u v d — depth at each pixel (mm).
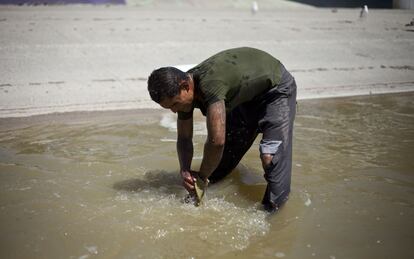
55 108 6719
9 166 4578
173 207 3799
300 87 8289
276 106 3682
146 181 4332
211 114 3291
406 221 3607
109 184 4234
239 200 4008
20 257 3033
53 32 11148
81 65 8758
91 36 10930
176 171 4594
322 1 26094
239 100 3525
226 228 3473
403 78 9141
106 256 3080
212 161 3518
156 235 3352
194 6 21906
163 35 11516
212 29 12742
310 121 6367
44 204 3768
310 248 3223
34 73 8172
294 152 5117
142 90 7723
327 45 11508
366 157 4984
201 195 3740
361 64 10039
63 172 4477
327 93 7988
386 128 6051
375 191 4145
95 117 6445
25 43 9961
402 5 22078
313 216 3674
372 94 8016
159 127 6062
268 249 3211
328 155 5039
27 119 6242
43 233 3322
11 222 3457
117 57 9352
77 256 3070
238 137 4059
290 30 13258
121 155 5000
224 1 23391
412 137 5676
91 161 4801
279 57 10211
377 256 3121
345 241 3311
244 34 12305
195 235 3369
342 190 4156
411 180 4395
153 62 9242
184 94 3336
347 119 6473
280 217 3648
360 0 26781
